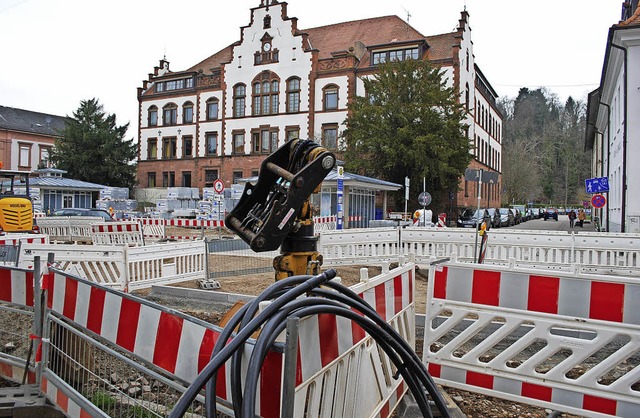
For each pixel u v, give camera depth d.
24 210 14.66
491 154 58.59
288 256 3.35
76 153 48.25
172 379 2.93
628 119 18.59
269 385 2.39
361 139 33.09
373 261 12.48
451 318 4.49
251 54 46.09
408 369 3.39
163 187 51.47
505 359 4.22
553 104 99.81
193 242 10.22
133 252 8.98
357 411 3.21
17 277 4.52
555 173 92.00
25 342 4.82
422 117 31.72
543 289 4.08
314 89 43.50
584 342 3.92
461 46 40.50
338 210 17.19
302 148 3.41
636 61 18.52
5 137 55.12
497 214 38.38
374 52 41.69
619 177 20.97
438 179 33.81
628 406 3.74
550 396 4.02
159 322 2.99
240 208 3.44
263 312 2.42
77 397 3.62
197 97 49.38
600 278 3.87
